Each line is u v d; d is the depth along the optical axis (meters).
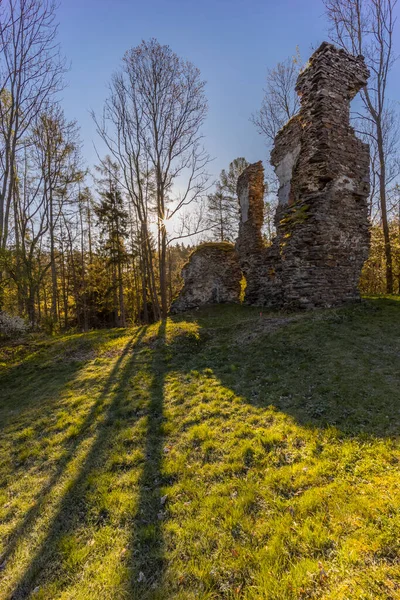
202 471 3.59
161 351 8.26
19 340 11.34
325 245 9.31
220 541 2.60
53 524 3.20
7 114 15.30
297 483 3.07
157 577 2.41
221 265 14.70
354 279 9.86
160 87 15.55
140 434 4.64
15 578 2.67
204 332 9.24
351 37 14.95
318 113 9.60
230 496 3.11
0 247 12.48
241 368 6.47
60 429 5.18
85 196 22.34
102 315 27.56
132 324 23.19
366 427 3.78
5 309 13.73
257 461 3.56
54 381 7.43
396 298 9.71
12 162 14.25
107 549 2.78
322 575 2.10
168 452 4.10
